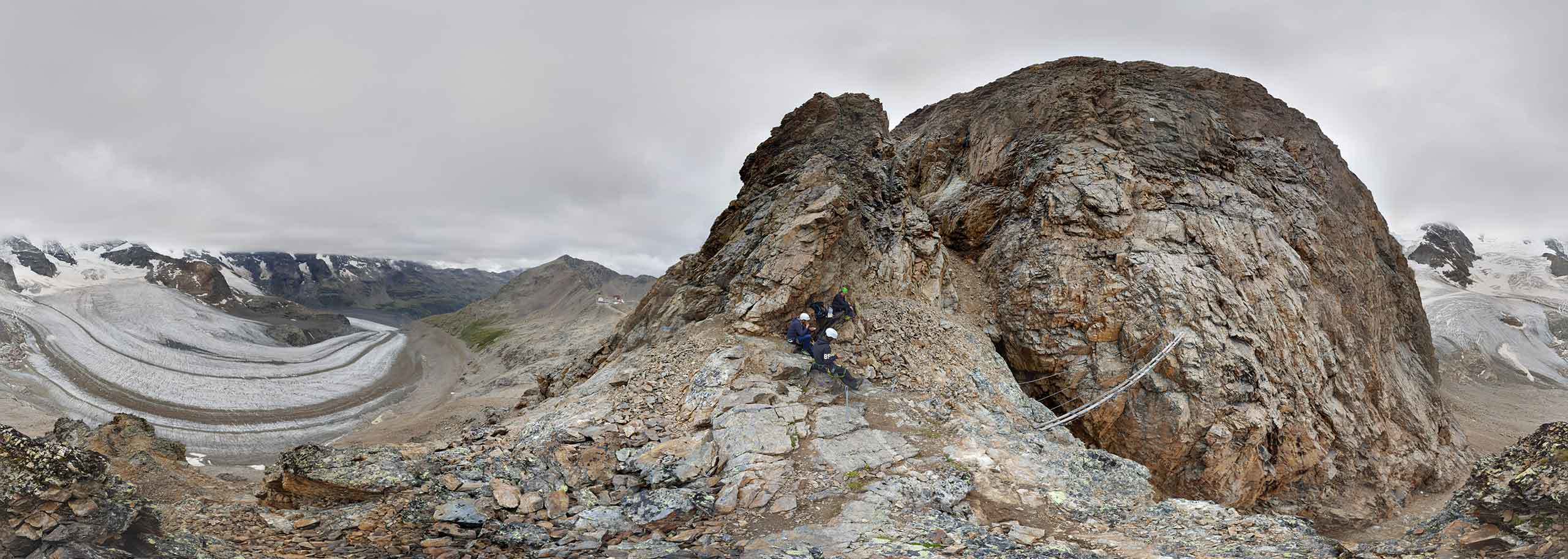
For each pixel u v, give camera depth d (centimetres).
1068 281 2170
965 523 849
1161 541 803
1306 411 2000
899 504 908
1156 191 2386
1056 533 856
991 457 1127
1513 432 4478
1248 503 1900
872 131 2298
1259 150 2778
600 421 1200
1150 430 1908
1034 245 2348
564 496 902
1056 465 1130
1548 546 547
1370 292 2769
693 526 836
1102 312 2089
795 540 787
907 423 1264
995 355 1805
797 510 896
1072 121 2700
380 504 797
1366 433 2147
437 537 732
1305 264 2416
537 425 1196
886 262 2041
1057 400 2109
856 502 911
